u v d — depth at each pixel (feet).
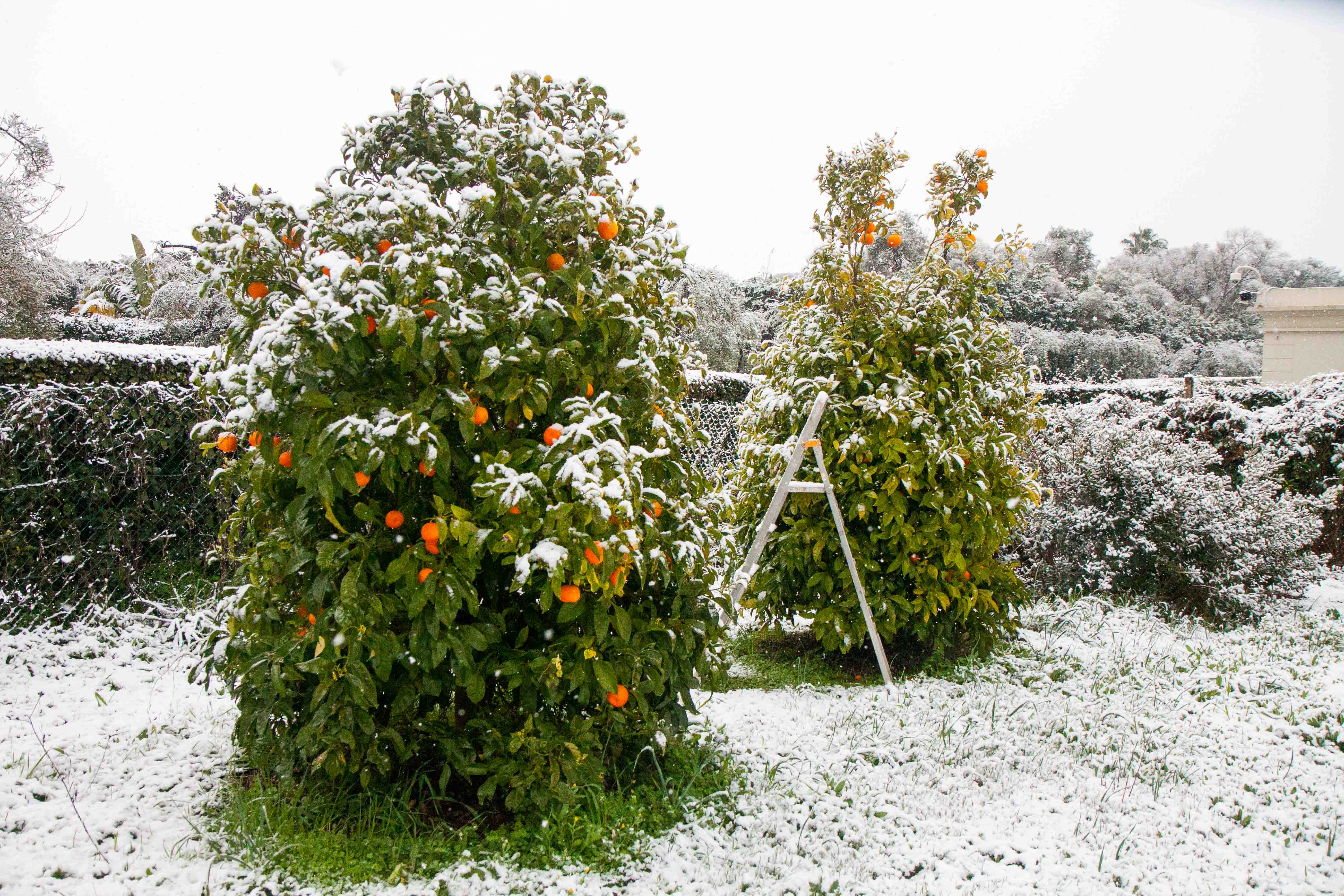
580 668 7.50
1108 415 21.04
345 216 7.57
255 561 8.00
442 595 6.95
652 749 8.59
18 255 34.68
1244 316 102.06
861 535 13.39
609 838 7.71
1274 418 24.07
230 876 6.92
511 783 7.46
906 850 8.13
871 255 51.47
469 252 7.57
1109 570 18.16
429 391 7.09
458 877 7.01
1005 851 8.22
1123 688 13.08
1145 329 93.25
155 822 7.77
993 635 13.92
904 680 13.23
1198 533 17.75
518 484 6.80
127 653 12.43
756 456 13.98
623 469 7.03
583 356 7.88
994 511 13.67
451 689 7.80
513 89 8.30
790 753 9.82
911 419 12.98
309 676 7.55
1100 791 9.68
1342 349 59.47
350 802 7.79
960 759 10.15
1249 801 9.69
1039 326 80.94
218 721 10.14
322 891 6.80
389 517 7.18
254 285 7.47
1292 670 14.47
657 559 7.98
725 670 9.68
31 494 12.67
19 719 10.07
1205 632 16.87
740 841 8.05
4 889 6.50
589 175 8.25
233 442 7.73
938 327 13.89
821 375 13.74
